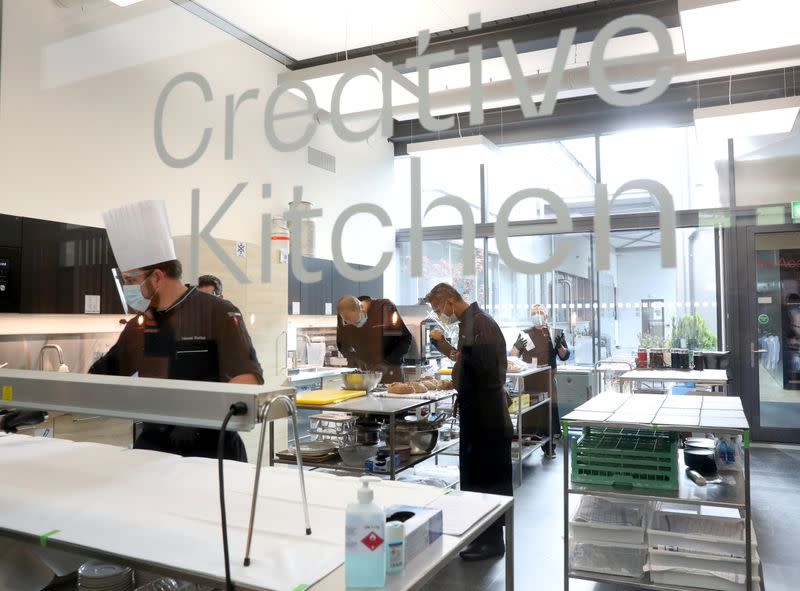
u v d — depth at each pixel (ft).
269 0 7.13
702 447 9.23
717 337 10.39
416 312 8.73
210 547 4.07
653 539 8.02
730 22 4.91
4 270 9.55
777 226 15.47
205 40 8.29
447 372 9.26
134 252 7.99
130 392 5.11
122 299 10.78
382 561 3.54
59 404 5.56
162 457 6.40
